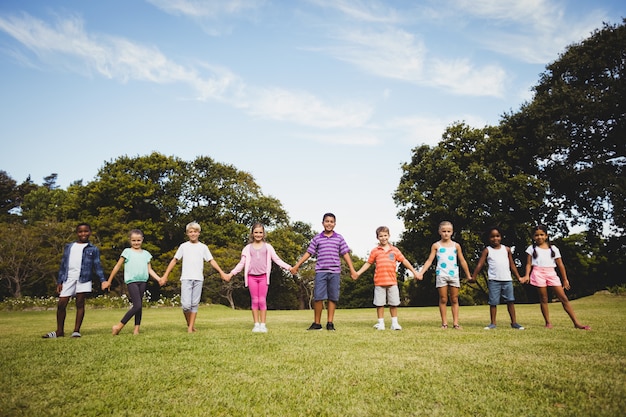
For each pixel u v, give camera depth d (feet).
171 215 116.78
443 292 21.04
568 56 70.08
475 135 78.95
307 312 49.29
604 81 66.23
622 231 69.05
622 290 52.60
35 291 92.32
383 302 20.54
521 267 78.59
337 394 8.50
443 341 14.90
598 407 7.52
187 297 19.70
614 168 67.72
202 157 124.67
